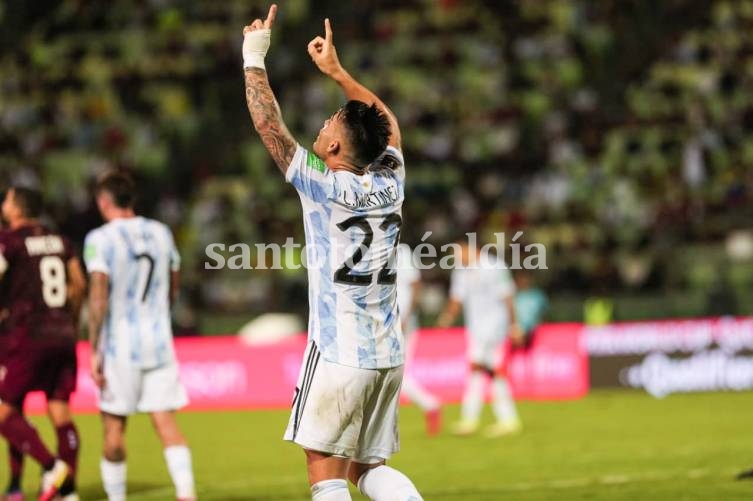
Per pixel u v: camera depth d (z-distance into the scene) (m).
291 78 78.19
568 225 66.69
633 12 80.50
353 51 80.19
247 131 75.19
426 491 28.44
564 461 33.28
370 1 82.06
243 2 81.75
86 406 52.69
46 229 26.27
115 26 82.38
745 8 81.12
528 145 73.62
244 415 49.84
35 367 25.36
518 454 35.25
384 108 18.67
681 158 71.94
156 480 31.78
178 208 70.06
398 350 17.06
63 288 26.11
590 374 54.62
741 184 67.38
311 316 16.92
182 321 56.75
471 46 79.94
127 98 77.88
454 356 54.25
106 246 24.62
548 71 78.12
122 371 24.77
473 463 33.56
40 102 78.25
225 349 54.16
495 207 69.06
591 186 69.56
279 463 34.72
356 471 17.94
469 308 41.47
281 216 68.50
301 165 16.44
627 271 61.16
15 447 27.39
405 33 81.00
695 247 61.94
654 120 74.69
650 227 65.31
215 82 77.81
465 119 75.31
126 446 39.38
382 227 16.88
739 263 59.44
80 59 80.69
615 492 27.11
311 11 80.69
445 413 49.31
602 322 55.53
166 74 78.69
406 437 40.66
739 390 53.44
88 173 71.62
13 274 25.48
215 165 73.25
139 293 25.00
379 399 17.16
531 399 53.72
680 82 77.25
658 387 53.75
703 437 37.69
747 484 27.48
